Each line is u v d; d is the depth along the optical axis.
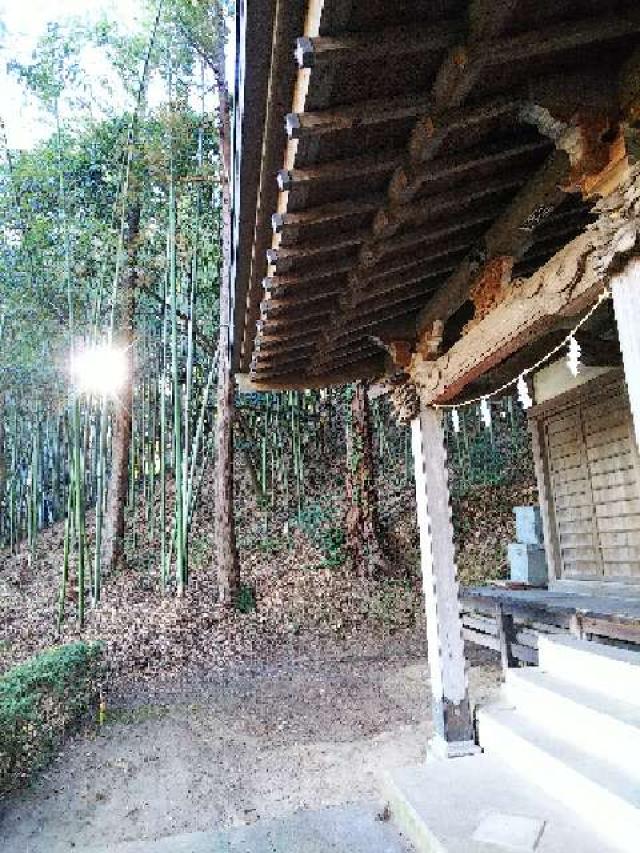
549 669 3.91
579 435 5.69
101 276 9.81
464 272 3.00
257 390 4.55
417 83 1.62
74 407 8.22
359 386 10.57
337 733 4.97
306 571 10.31
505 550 10.52
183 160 10.78
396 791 3.01
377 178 2.04
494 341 2.74
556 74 1.72
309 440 14.91
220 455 9.35
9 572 11.30
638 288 1.71
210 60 9.16
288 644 7.99
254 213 2.24
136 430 14.09
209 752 4.70
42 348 11.77
